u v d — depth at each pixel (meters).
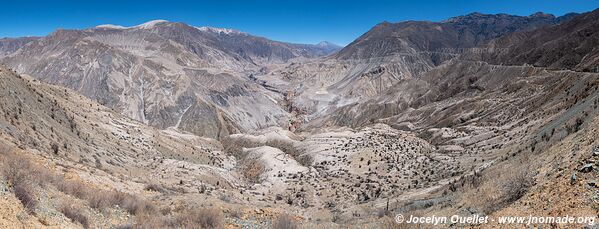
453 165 87.12
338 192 89.00
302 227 26.44
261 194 89.69
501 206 20.08
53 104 97.00
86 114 118.00
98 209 20.30
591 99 58.34
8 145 35.53
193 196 35.16
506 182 23.64
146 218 21.34
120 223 19.59
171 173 83.06
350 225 27.66
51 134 66.69
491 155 80.38
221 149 181.62
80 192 21.52
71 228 15.91
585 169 16.92
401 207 39.44
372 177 98.81
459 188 39.75
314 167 121.12
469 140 119.56
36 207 15.88
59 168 33.44
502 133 110.38
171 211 25.88
